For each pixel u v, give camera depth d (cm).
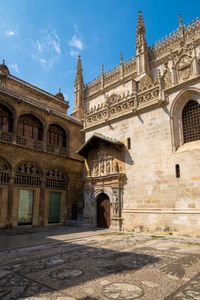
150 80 3203
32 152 2636
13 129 2475
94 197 2389
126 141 2184
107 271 823
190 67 1816
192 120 1798
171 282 705
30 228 2431
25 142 2594
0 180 2295
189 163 1670
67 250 1213
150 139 1978
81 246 1322
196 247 1229
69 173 3059
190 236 1556
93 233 1888
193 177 1627
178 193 1691
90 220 2366
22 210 2470
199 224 1523
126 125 2227
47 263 948
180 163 1723
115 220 2069
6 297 605
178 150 1777
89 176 2498
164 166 1822
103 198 2327
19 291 646
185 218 1605
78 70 4753
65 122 3158
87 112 2773
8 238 1714
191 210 1592
